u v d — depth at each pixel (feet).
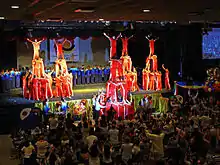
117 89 66.08
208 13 34.30
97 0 25.43
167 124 46.93
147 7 29.86
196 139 40.01
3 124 59.62
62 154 39.06
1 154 50.47
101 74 83.20
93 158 39.09
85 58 86.28
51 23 68.13
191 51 81.51
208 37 80.12
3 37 67.51
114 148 41.32
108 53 88.89
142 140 40.55
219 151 44.11
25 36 67.87
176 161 37.91
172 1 25.93
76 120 65.51
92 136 43.32
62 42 74.79
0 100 63.93
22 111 58.90
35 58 65.10
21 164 44.60
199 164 36.63
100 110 65.10
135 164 38.04
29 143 43.86
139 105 65.10
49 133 46.19
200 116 50.03
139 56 84.48
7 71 71.77
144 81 73.31
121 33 74.59
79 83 80.74
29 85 65.00
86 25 70.95
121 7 29.96
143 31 76.84
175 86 73.51
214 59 82.48
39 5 28.40
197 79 81.56
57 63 66.85
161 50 82.58
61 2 26.58
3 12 33.27
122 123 50.08
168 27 77.20
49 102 64.18
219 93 71.87
